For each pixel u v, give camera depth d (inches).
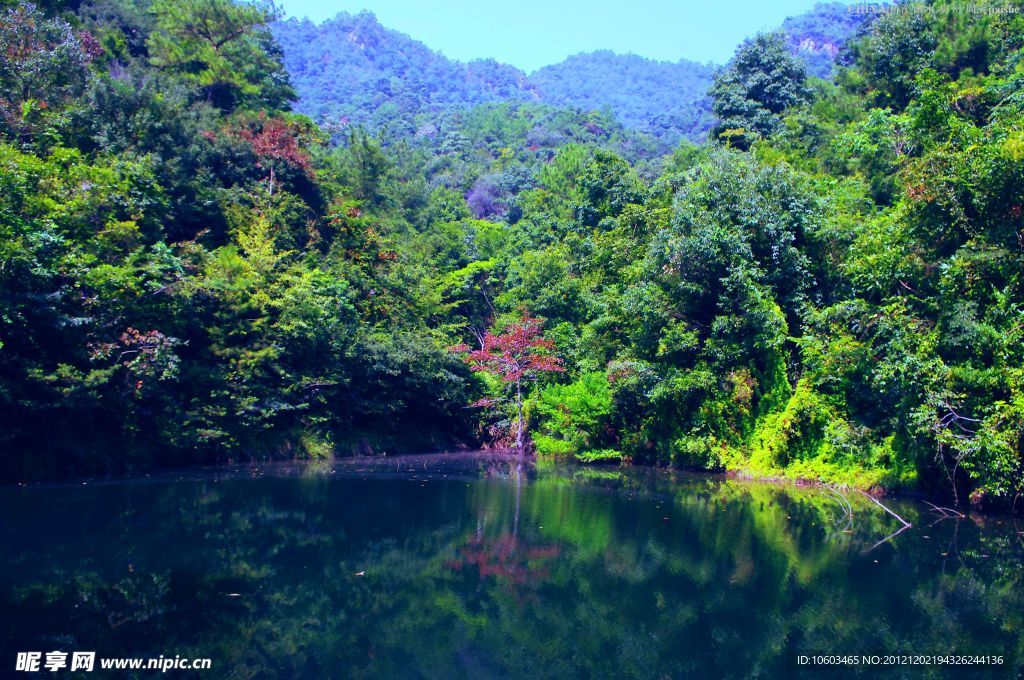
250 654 232.8
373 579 324.5
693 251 745.6
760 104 1425.9
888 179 850.1
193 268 785.6
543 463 860.6
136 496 514.9
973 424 513.0
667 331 772.6
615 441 898.7
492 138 3855.8
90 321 592.4
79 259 598.2
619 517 479.5
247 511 473.1
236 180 1027.9
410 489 593.0
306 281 871.7
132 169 751.1
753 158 872.9
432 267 1453.0
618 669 229.3
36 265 553.3
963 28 1001.5
